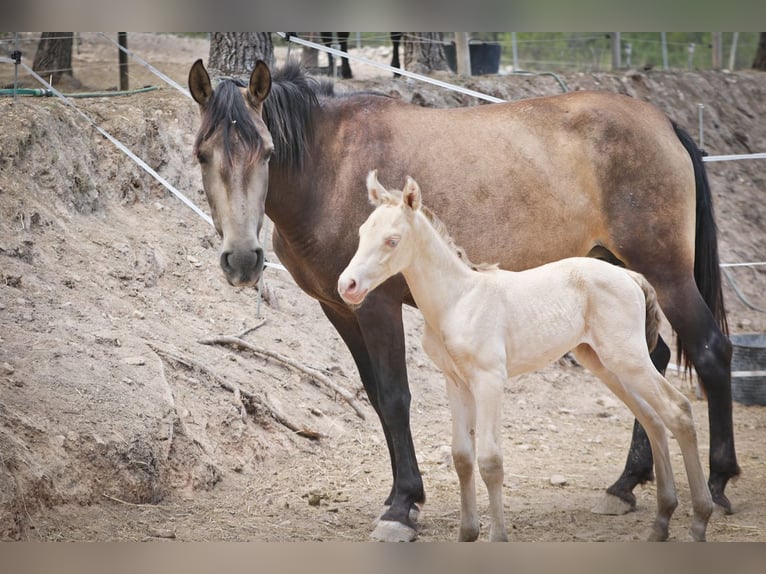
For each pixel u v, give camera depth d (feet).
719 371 21.22
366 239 16.61
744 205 52.90
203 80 18.86
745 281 48.39
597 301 17.88
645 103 22.80
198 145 18.33
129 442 21.01
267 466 24.53
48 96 34.76
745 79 60.64
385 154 20.62
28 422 19.90
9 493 17.71
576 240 21.50
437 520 21.01
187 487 21.90
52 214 29.60
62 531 18.25
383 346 19.63
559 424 32.09
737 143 56.39
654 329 18.47
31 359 22.52
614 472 25.94
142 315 27.78
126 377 23.54
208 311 30.45
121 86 42.83
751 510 21.63
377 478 24.43
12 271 26.14
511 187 20.88
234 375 27.07
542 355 17.69
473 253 20.66
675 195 21.58
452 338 17.03
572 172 21.39
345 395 29.12
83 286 27.61
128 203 33.19
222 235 18.20
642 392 17.84
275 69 21.06
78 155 31.94
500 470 16.84
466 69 49.34
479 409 16.94
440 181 20.66
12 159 29.43
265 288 32.73
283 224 20.40
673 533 19.72
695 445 17.92
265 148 18.29
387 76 47.78
